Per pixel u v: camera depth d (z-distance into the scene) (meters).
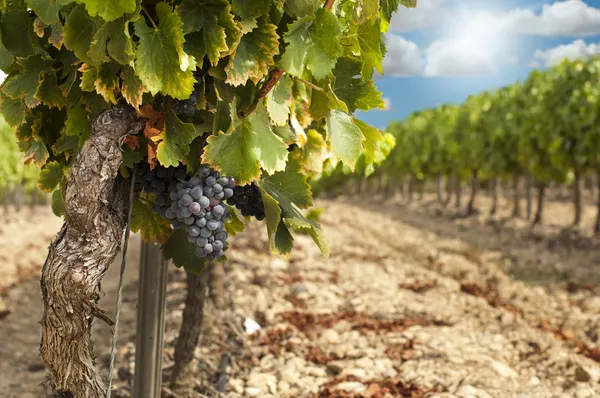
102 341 3.84
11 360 3.76
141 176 1.34
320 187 30.45
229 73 1.22
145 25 1.12
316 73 1.23
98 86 1.17
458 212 17.30
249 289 4.65
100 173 1.20
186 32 1.17
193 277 2.58
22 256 8.27
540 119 11.69
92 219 1.21
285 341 3.54
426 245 9.68
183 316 2.63
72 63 1.25
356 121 1.38
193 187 1.26
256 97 1.27
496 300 5.26
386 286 5.36
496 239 11.04
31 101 1.25
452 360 3.26
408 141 21.77
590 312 5.07
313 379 3.04
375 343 3.60
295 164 1.38
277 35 1.22
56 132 1.37
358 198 29.66
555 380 3.18
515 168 14.44
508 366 3.30
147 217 1.51
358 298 4.81
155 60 1.12
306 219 1.33
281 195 1.37
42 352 1.29
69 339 1.26
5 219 15.57
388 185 27.14
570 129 10.74
